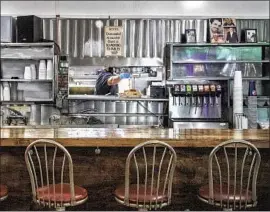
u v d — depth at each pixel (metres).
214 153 2.54
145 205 2.50
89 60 6.24
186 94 5.73
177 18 6.29
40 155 3.07
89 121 6.09
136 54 6.27
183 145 2.83
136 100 6.00
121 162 3.09
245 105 6.07
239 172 3.07
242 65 6.14
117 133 3.28
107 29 6.24
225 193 2.57
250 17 6.29
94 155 3.09
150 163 3.07
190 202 3.09
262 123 5.88
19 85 6.16
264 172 3.07
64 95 6.05
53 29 6.24
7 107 6.12
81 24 6.25
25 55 5.90
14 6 6.22
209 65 6.14
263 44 5.88
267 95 6.14
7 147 3.07
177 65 6.11
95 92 6.16
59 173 3.09
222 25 6.07
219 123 5.73
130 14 6.29
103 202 3.11
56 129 3.71
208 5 6.27
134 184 2.88
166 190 2.68
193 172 3.08
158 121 6.25
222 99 6.06
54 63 5.94
